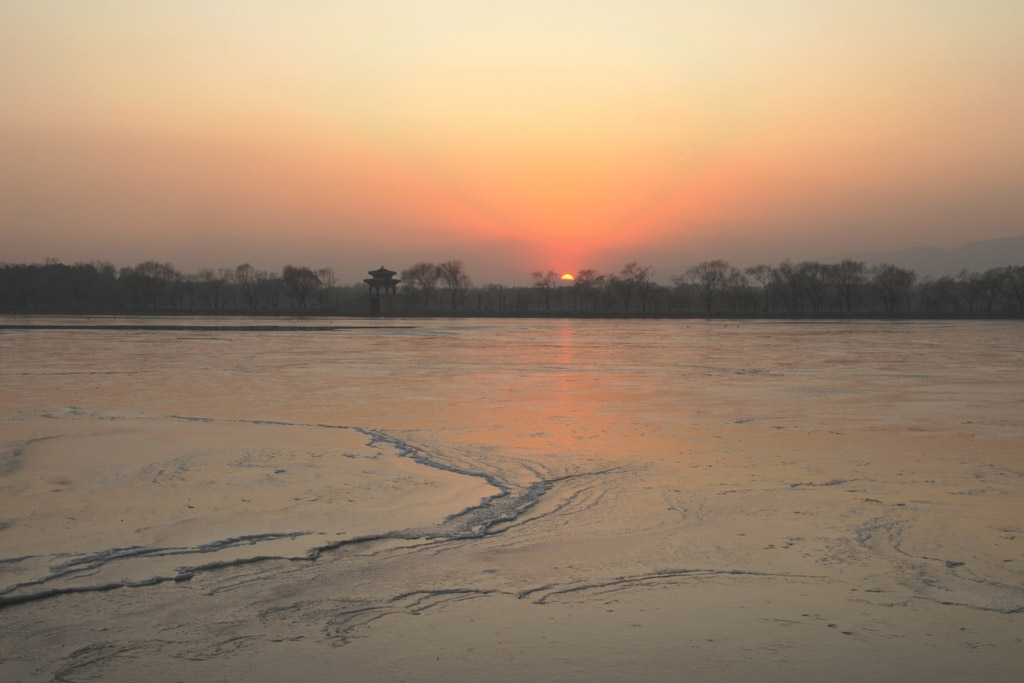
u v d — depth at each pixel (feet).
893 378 125.08
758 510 46.65
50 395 99.71
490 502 48.70
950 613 32.07
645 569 37.01
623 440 70.03
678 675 27.25
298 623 31.30
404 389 108.78
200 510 46.39
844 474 56.18
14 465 57.72
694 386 113.91
